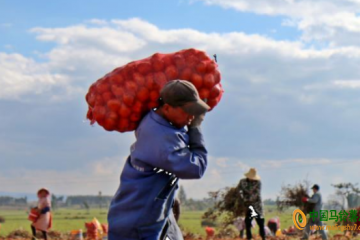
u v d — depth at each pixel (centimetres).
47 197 1670
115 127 529
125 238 512
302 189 2012
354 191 2386
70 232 2461
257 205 1563
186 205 11656
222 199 1717
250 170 1573
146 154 498
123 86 522
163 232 523
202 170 497
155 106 522
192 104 496
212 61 531
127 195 509
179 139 494
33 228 1666
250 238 1578
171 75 521
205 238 2144
